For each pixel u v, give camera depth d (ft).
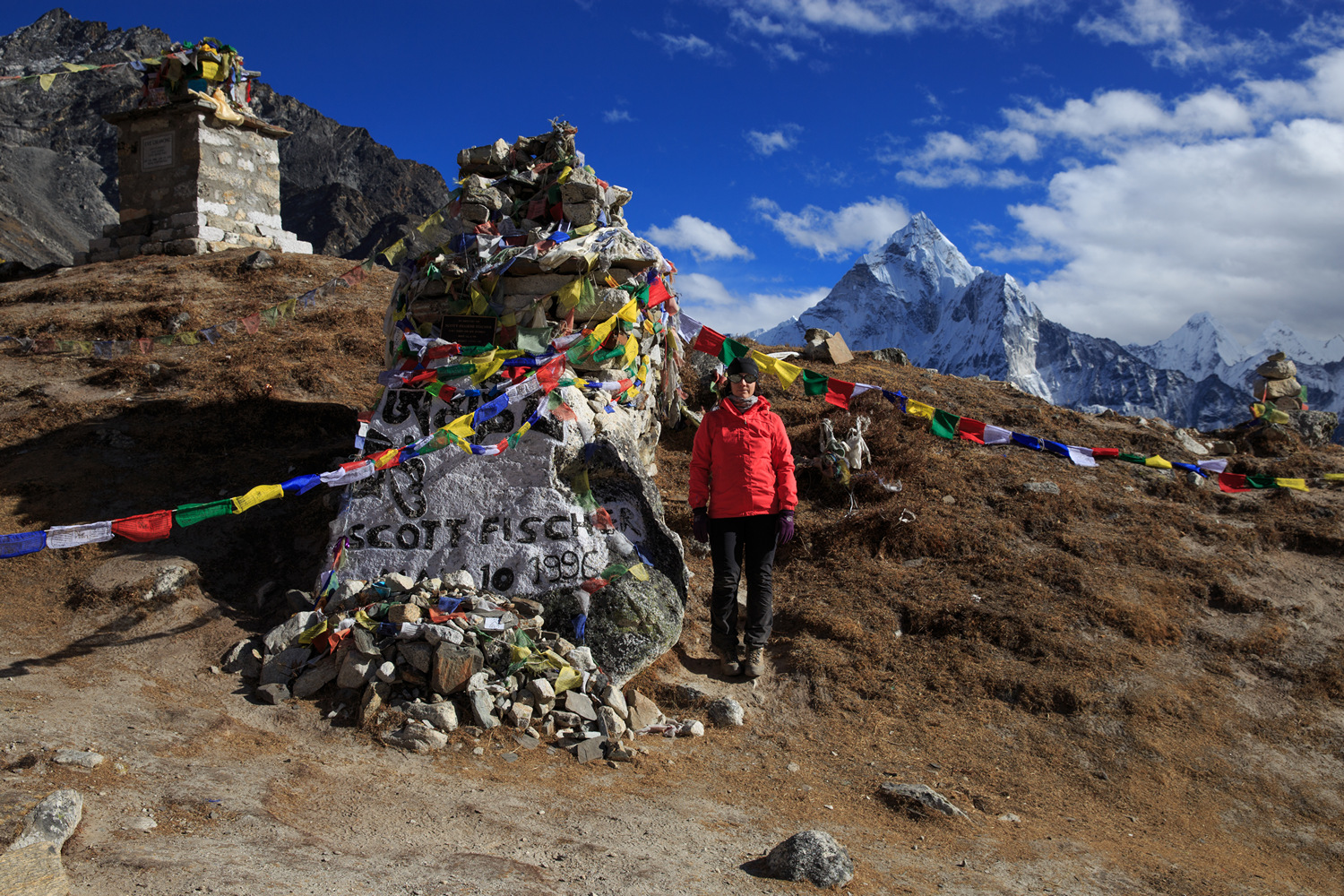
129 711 15.37
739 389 20.81
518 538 20.58
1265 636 23.02
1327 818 17.26
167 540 22.79
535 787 14.94
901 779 17.11
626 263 25.12
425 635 17.24
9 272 60.44
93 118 612.70
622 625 19.53
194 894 9.39
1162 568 25.90
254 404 31.60
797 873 12.35
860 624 22.80
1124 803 17.13
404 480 21.45
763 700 20.08
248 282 50.72
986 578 24.88
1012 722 19.49
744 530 20.84
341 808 13.03
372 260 26.63
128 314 42.14
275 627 19.16
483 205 25.38
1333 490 32.45
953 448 33.06
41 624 19.34
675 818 14.34
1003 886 13.15
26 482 25.54
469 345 24.47
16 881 8.55
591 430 22.47
